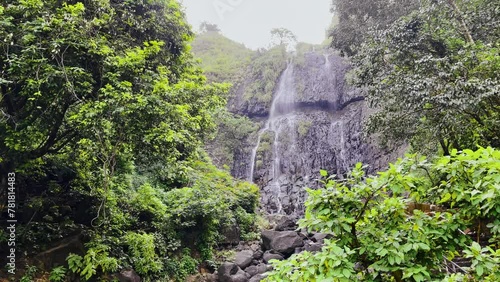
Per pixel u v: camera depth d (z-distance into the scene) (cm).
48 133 570
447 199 262
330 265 220
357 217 259
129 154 618
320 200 258
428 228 246
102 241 628
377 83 781
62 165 684
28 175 630
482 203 244
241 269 861
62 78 509
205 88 874
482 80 598
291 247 929
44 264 573
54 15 524
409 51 781
